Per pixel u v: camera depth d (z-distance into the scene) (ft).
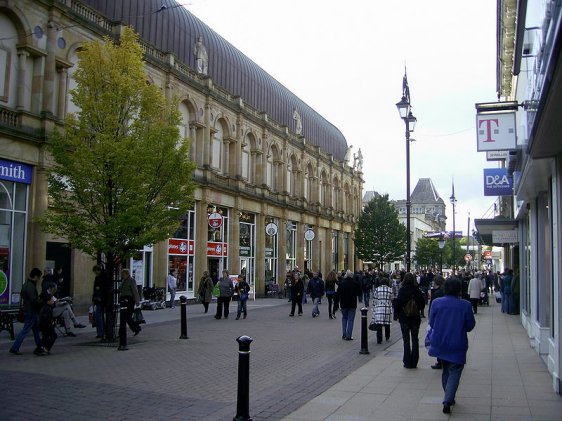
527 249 60.54
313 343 53.21
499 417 25.58
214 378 35.19
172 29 113.50
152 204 55.42
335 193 215.51
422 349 49.01
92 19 85.56
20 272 71.82
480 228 80.74
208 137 117.60
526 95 32.94
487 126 39.91
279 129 158.71
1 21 70.54
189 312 89.51
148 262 99.25
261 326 68.95
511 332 61.67
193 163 57.52
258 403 28.50
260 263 143.43
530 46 28.48
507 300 88.69
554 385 31.65
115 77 54.29
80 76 55.57
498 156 68.59
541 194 43.60
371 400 29.19
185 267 110.52
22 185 72.69
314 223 186.39
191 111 113.29
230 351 47.03
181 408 27.27
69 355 43.86
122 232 51.65
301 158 176.45
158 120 56.59
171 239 105.70
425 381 34.35
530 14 28.45
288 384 33.58
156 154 54.29
